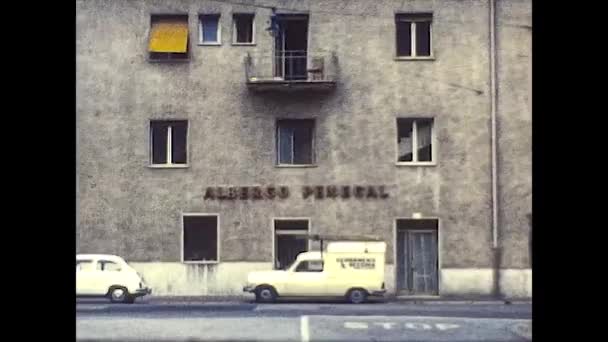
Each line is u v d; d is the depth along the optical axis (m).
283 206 30.59
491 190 30.38
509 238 30.25
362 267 27.58
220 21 30.84
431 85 30.64
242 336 17.05
